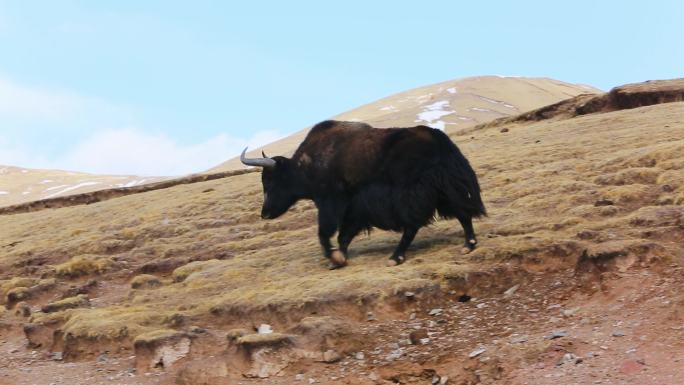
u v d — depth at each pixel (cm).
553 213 4928
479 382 2833
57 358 4038
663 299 3067
